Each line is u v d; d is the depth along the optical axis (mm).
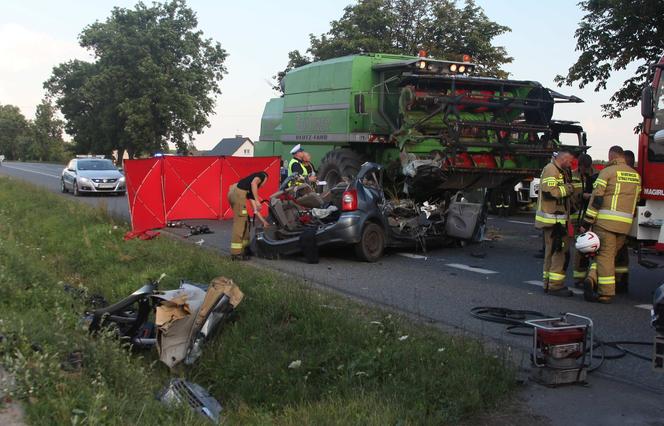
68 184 25953
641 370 5566
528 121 14547
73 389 4031
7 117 131750
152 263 9383
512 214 18859
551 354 5062
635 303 8125
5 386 3871
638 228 8000
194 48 57625
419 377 4801
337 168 16031
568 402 4781
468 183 13945
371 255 10656
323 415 4352
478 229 11938
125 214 15805
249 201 10617
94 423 3637
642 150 7961
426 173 13086
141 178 13523
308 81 17359
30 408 3709
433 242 11906
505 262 10875
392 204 11516
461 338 5727
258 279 7734
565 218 8477
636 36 16875
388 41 32781
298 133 17859
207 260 8875
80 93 64188
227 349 5719
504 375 4969
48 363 4250
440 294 8445
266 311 6344
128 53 55844
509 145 13609
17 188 22250
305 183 11289
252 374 5254
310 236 10367
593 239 7855
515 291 8703
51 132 119562
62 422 3627
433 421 4289
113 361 4820
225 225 15172
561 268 8469
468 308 7723
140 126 55250
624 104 18484
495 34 32938
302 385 4941
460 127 13117
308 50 34812
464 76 14578
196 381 5465
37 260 9844
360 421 4199
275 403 4844
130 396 4387
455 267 10375
